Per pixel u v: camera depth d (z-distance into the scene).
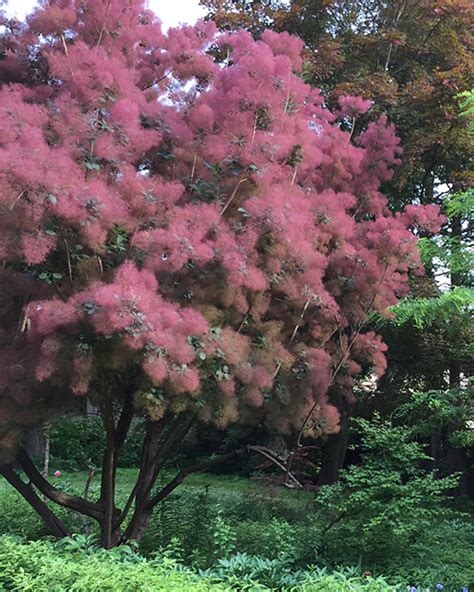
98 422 15.86
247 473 13.53
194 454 14.40
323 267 6.03
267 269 5.27
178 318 4.36
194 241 4.52
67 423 15.30
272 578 4.57
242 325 5.49
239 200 5.26
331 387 7.43
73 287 4.70
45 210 4.21
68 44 5.61
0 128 4.33
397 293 7.25
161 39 6.04
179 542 5.73
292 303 6.12
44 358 4.38
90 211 4.22
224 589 3.81
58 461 14.79
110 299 3.96
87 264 4.68
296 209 5.39
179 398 4.92
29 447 11.51
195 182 5.32
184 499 7.32
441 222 6.73
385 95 9.51
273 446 8.37
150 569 3.95
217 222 4.80
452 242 6.93
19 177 3.89
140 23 6.04
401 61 10.95
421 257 6.66
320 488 6.42
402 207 10.95
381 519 5.36
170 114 5.52
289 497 7.96
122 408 6.04
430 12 10.70
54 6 5.32
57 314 4.21
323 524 5.95
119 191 4.64
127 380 5.27
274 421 6.11
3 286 4.96
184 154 5.33
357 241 6.71
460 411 6.67
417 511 5.50
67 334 4.44
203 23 6.15
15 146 4.06
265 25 11.08
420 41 10.88
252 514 7.41
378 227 6.58
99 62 4.86
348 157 7.16
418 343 9.29
